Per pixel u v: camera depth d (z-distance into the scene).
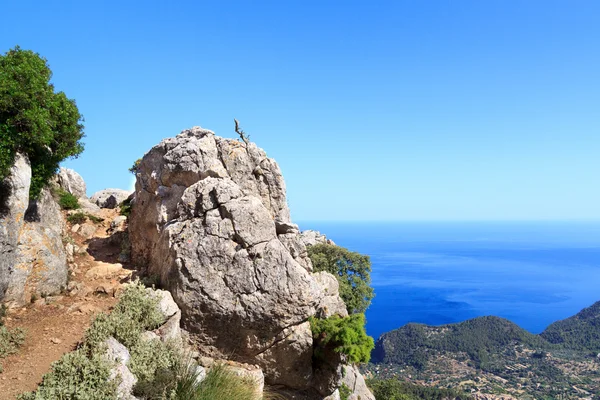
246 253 16.02
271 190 21.77
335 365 17.38
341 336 16.27
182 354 13.44
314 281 16.86
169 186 20.75
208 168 20.33
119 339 12.55
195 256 15.88
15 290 14.35
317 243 37.78
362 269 35.31
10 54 14.77
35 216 16.83
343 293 33.19
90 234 25.33
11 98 13.36
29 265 15.15
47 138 14.84
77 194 36.69
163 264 17.12
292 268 16.11
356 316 17.52
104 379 10.42
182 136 23.16
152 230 20.66
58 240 17.72
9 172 13.82
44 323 13.81
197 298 15.57
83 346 11.94
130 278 18.67
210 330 15.77
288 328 16.25
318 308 18.05
